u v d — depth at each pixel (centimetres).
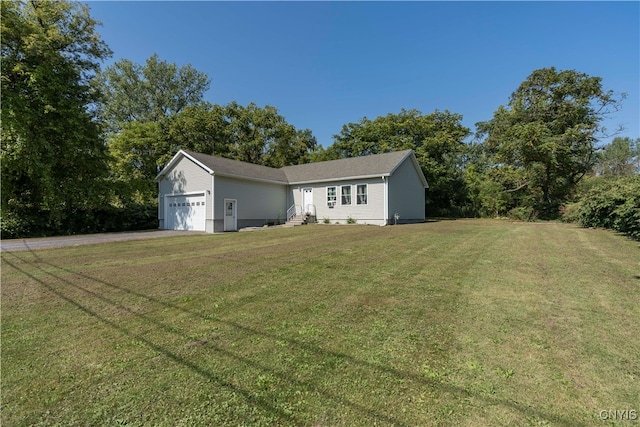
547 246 856
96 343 314
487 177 2758
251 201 1841
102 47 1775
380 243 945
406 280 526
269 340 314
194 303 428
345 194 1900
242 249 893
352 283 514
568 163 2212
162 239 1208
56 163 1548
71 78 1634
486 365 261
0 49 1395
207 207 1631
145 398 225
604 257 691
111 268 652
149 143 2492
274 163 3284
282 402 218
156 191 2130
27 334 337
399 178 1919
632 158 3125
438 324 346
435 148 2662
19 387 241
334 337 319
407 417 200
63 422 202
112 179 1994
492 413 202
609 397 216
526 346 292
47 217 1524
